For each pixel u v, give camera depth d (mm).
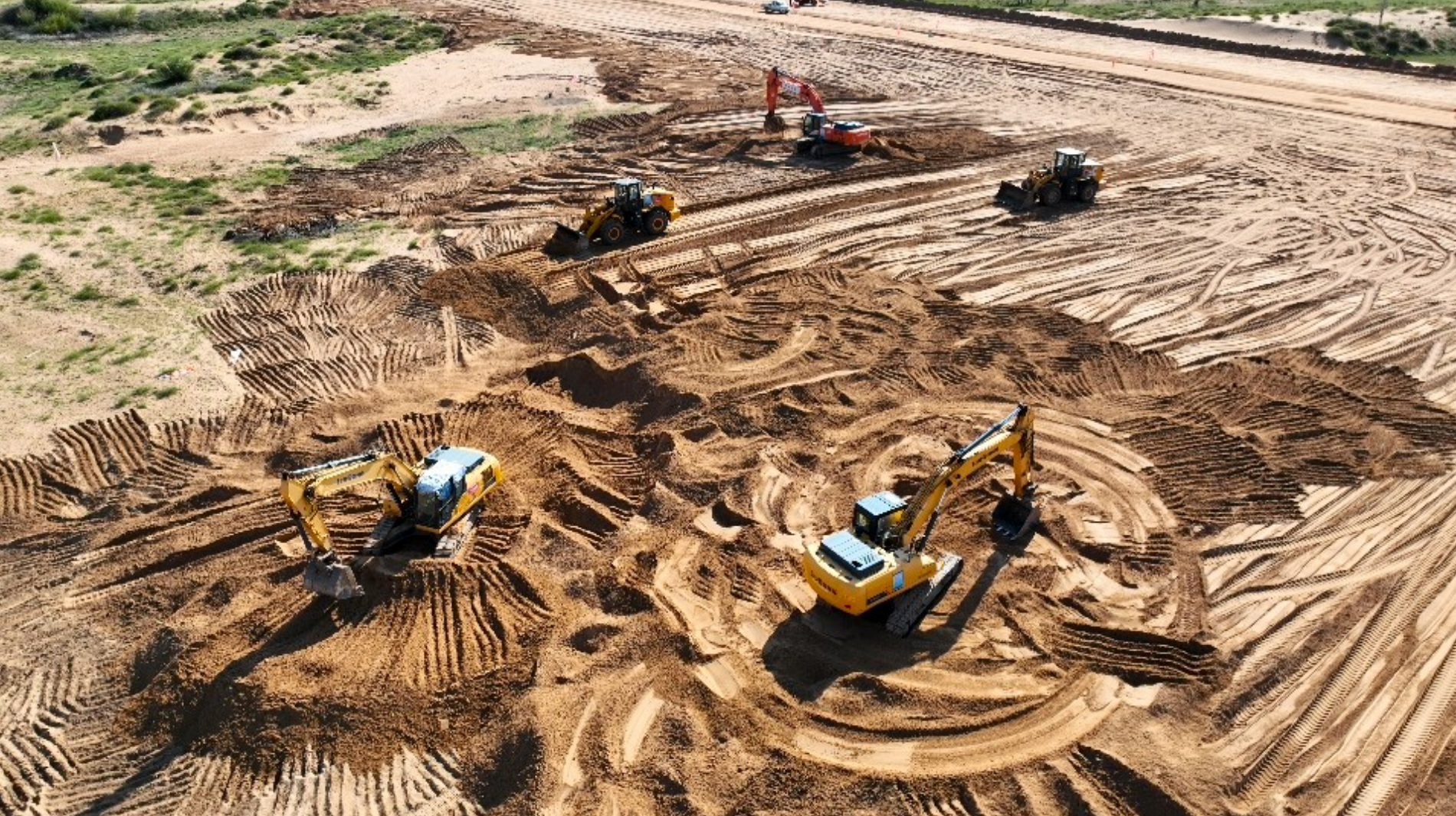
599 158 39656
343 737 14812
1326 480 20328
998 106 46688
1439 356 25047
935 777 14000
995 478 20328
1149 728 14742
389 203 35719
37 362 25297
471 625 16844
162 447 22078
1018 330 26281
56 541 19500
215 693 15539
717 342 25719
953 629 16672
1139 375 24250
